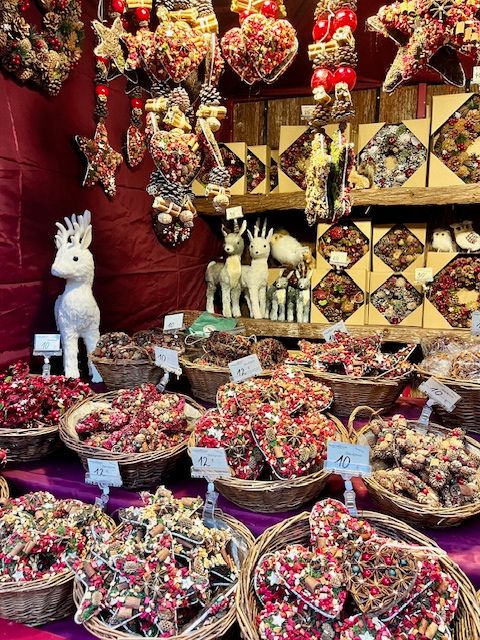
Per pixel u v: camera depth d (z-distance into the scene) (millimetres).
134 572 1000
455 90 2541
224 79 2693
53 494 1420
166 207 1585
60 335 1967
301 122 2820
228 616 975
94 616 967
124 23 1624
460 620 950
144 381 1917
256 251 2752
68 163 2037
